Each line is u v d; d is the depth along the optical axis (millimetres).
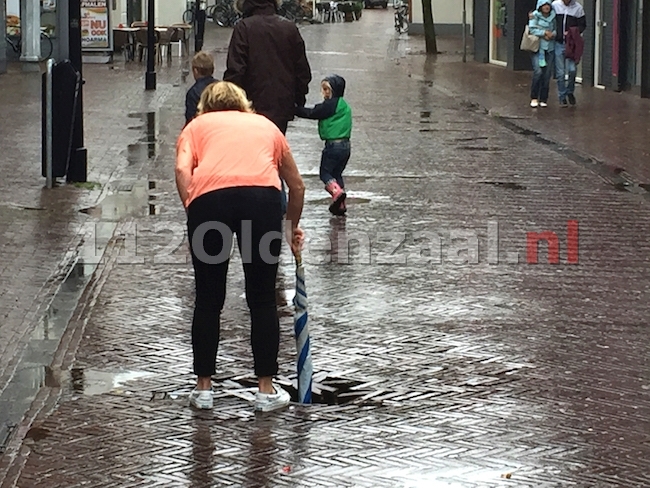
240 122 6227
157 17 41875
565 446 5613
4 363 6926
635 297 8453
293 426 5910
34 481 5207
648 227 10828
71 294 8477
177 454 5527
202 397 6180
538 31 20844
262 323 6164
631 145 15945
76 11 12820
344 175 13680
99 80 25141
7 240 10102
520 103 21859
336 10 61000
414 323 7793
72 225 10750
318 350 7191
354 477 5238
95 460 5453
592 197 12273
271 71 9891
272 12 10031
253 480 5215
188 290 8633
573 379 6648
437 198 12234
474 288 8711
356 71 29531
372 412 6117
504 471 5297
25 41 27062
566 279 8977
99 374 6738
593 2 24562
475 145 16156
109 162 14445
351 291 8617
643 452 5535
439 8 46250
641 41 22406
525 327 7703
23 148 15094
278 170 6332
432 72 29594
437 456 5484
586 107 20906
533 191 12625
